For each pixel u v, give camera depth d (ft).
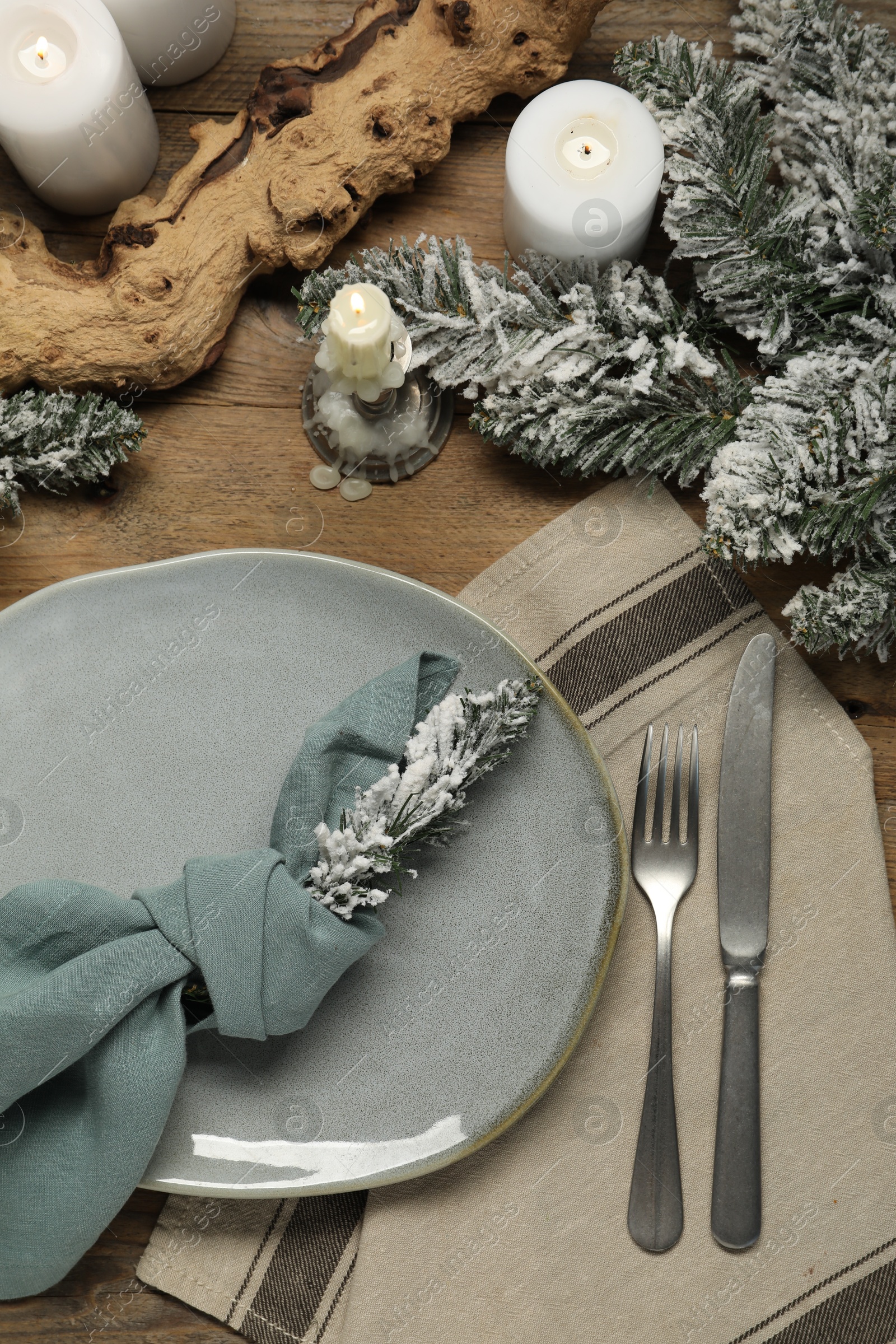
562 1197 2.33
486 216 2.57
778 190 2.49
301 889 2.21
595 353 2.37
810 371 2.31
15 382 2.45
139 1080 2.20
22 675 2.41
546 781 2.34
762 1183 2.32
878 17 2.55
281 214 2.43
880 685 2.47
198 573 2.41
